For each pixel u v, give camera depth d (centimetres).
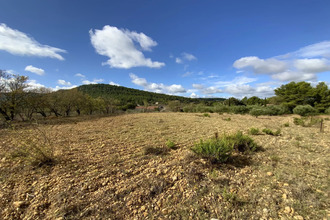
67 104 1952
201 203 207
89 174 288
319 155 375
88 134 635
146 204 207
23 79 1330
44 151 348
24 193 229
